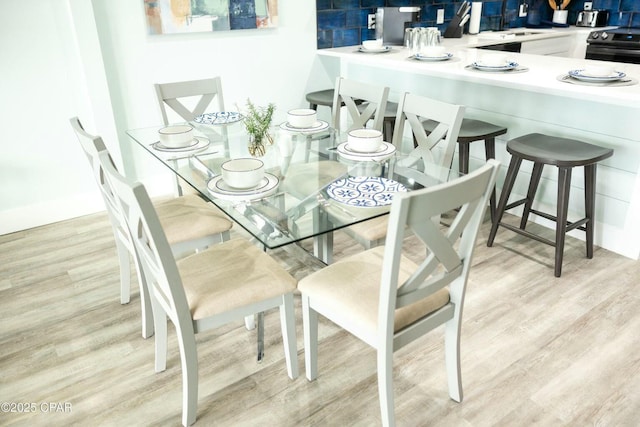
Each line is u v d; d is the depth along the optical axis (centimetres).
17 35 279
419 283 142
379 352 145
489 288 242
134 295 244
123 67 323
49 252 286
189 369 161
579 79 245
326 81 423
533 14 519
